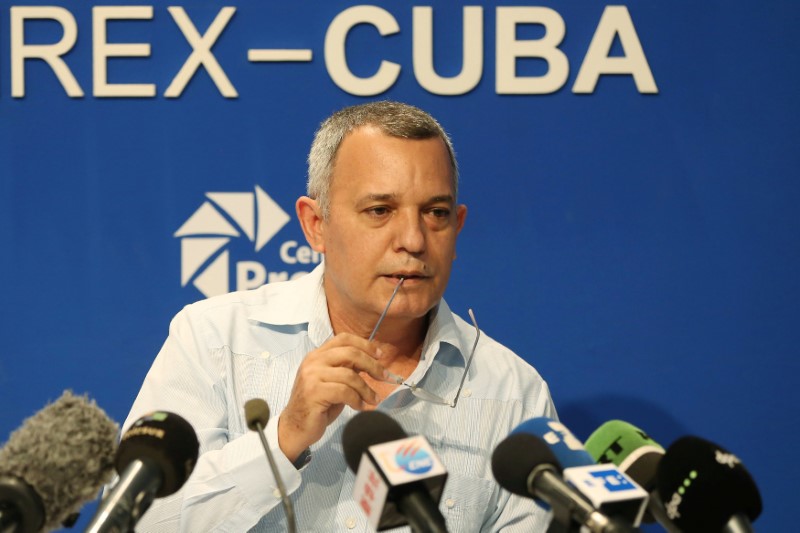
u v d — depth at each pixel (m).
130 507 1.44
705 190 3.32
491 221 3.32
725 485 1.52
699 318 3.33
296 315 2.70
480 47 3.29
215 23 3.28
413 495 1.39
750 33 3.31
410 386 2.39
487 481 2.60
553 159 3.32
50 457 1.48
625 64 3.30
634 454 1.87
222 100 3.30
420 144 2.40
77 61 3.27
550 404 2.78
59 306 3.28
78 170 3.28
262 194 3.30
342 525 2.49
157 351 3.30
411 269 2.35
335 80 3.29
